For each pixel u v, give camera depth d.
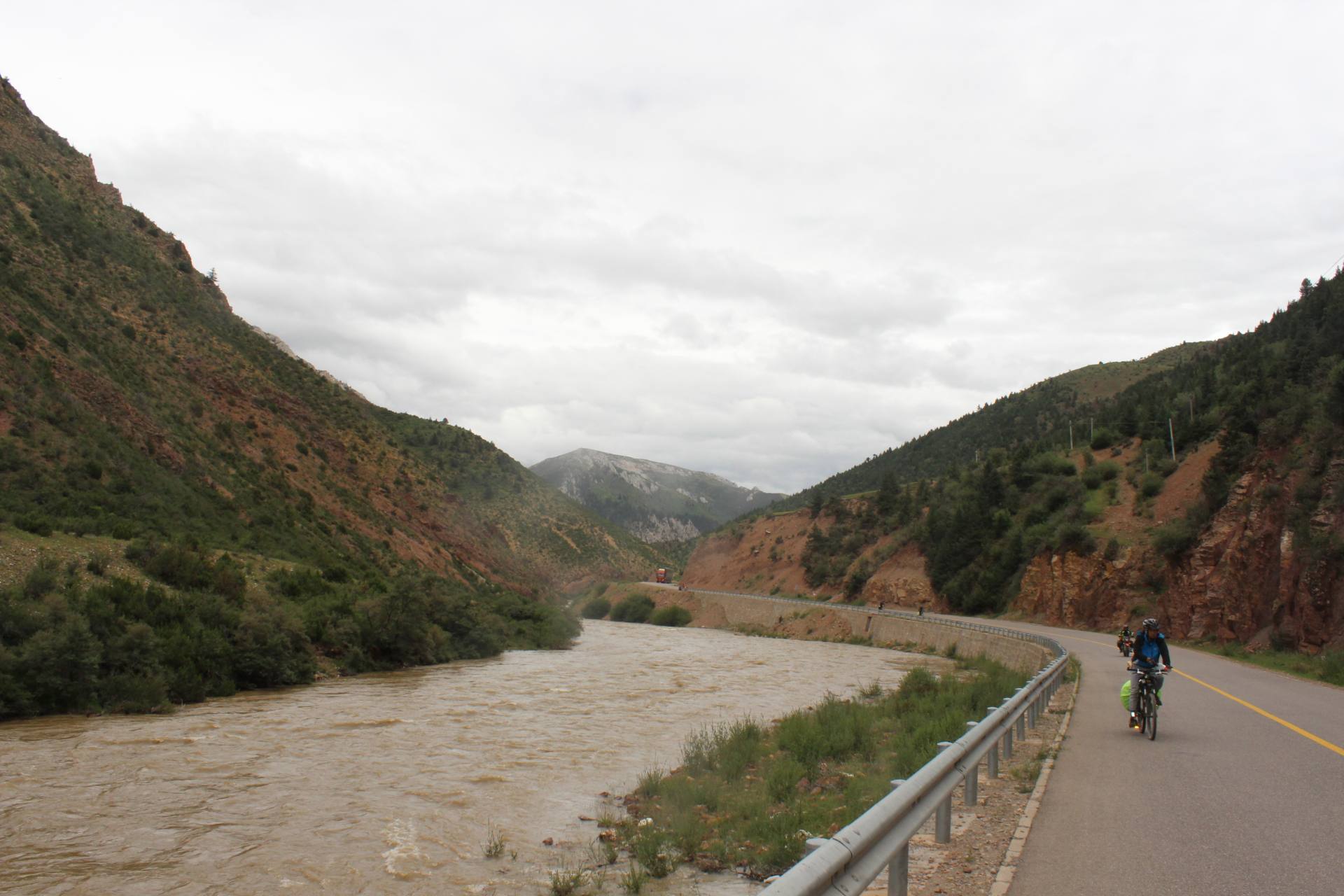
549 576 120.31
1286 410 43.69
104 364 51.72
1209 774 10.03
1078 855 6.74
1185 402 84.00
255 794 14.05
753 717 24.02
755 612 93.81
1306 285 114.75
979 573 78.50
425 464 99.12
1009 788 9.74
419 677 35.16
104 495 38.72
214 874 10.09
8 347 42.50
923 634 62.69
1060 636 49.94
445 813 12.94
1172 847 6.93
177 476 47.41
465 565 77.69
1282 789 9.13
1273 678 23.30
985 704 18.97
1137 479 68.75
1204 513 49.53
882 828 4.95
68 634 22.77
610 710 25.36
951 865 6.76
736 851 10.06
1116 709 16.83
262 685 29.83
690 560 146.75
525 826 12.23
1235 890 5.84
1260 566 37.62
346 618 37.72
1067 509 70.56
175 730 20.25
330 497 64.69
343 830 11.99
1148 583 54.53
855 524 112.94
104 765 16.14
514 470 155.25
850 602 97.31
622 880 9.40
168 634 27.09
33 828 11.91
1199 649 38.97
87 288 59.91
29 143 73.62
